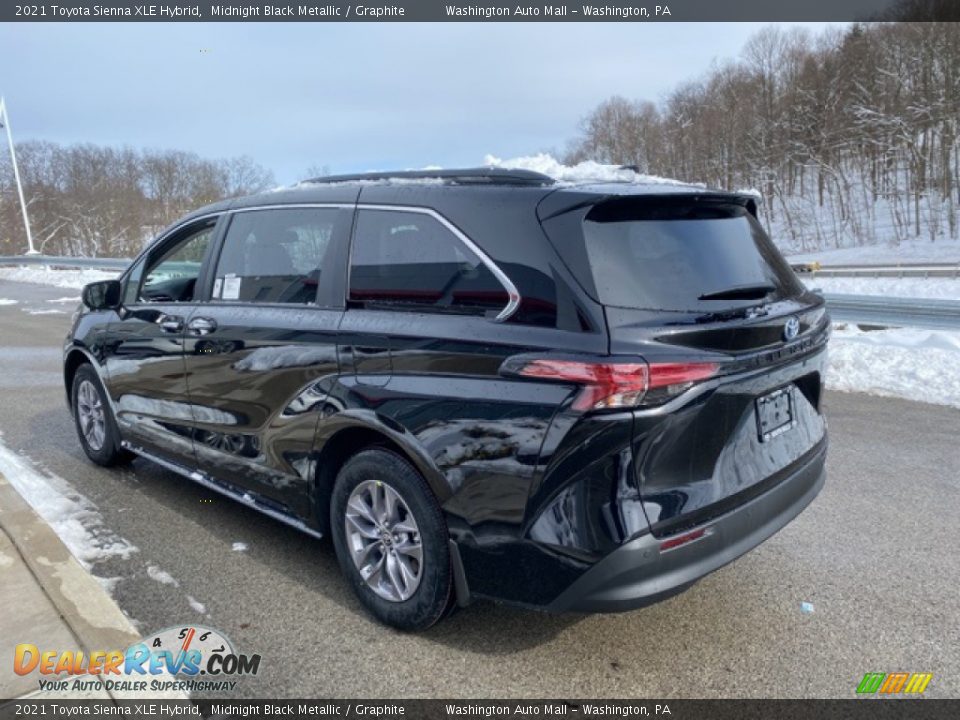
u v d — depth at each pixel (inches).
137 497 177.8
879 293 863.1
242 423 141.4
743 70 2839.6
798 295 121.5
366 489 118.6
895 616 121.3
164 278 169.9
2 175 2498.8
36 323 541.3
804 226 2389.3
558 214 100.2
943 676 105.3
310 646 113.8
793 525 157.9
